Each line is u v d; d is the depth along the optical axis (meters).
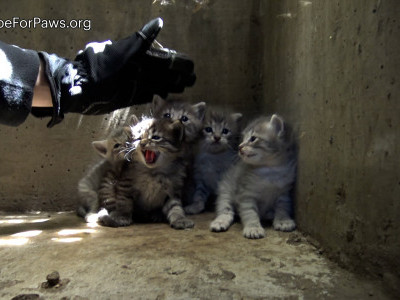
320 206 0.33
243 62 0.57
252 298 0.24
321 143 0.33
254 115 0.57
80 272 0.28
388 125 0.23
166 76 0.44
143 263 0.30
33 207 0.56
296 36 0.40
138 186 0.47
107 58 0.34
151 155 0.46
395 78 0.22
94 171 0.53
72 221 0.46
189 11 0.56
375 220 0.24
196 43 0.56
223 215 0.43
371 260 0.25
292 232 0.38
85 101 0.34
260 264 0.29
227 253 0.32
